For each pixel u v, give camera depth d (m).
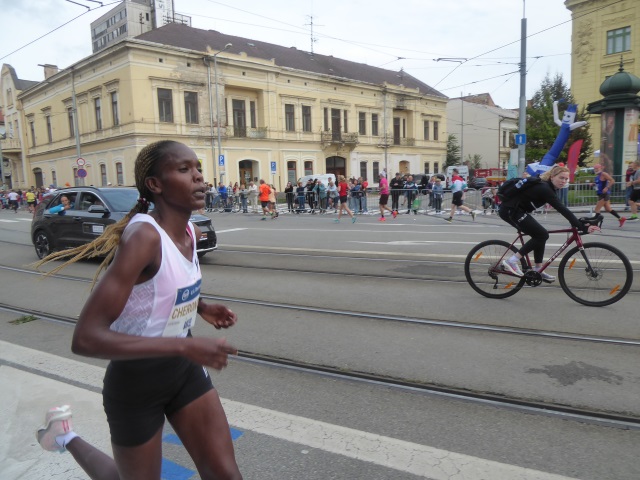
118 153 35.97
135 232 1.68
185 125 35.94
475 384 3.95
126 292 1.63
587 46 34.75
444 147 58.03
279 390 3.97
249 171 40.56
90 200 10.13
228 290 7.39
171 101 35.44
